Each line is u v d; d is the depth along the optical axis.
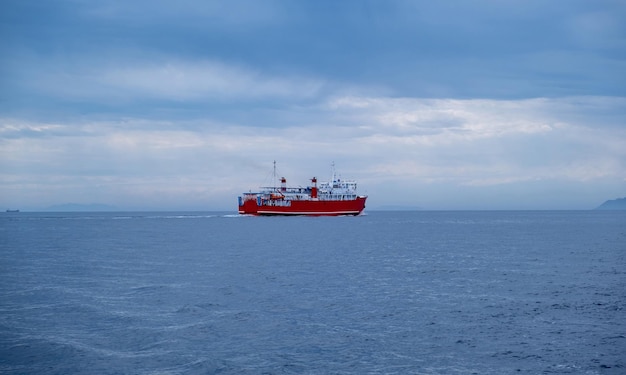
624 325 34.28
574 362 27.16
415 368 26.39
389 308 39.53
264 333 32.38
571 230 167.62
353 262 70.88
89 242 109.94
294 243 106.31
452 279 54.53
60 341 30.28
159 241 112.62
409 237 128.38
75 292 45.88
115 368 26.02
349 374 25.55
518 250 90.38
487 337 31.58
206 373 25.47
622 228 181.88
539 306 40.16
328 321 35.41
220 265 66.94
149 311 38.19
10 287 48.53
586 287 49.06
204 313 37.59
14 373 25.19
